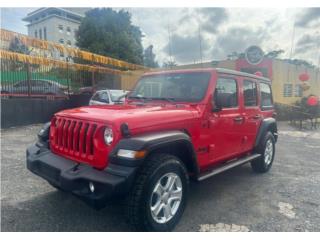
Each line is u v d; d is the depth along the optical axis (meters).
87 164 2.83
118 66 17.17
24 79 11.67
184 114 3.28
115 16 28.78
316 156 7.10
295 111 15.88
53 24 68.62
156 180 2.73
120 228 3.00
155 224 2.81
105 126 2.72
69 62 14.16
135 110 3.15
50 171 3.04
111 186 2.44
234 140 4.23
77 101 14.01
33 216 3.23
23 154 6.28
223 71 3.96
